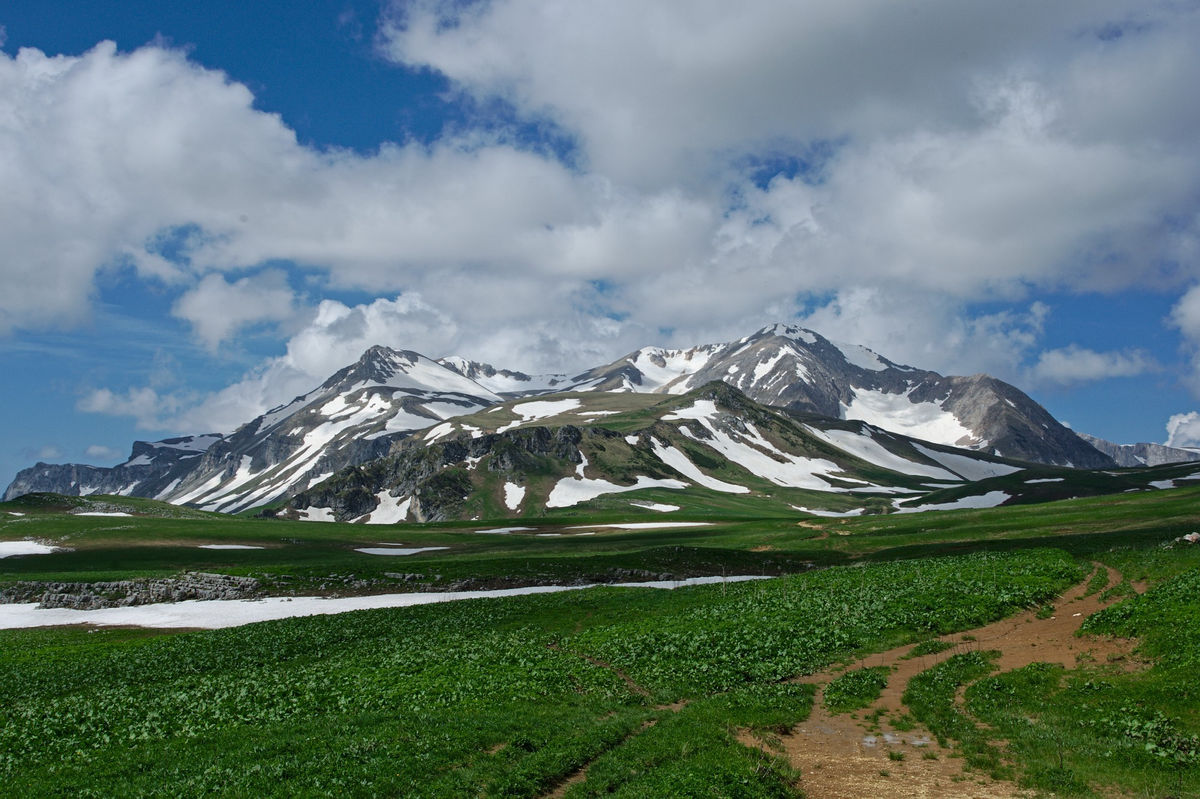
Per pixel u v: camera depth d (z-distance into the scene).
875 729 31.61
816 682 39.16
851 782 26.19
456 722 33.19
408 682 41.50
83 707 41.03
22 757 32.44
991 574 59.88
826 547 116.25
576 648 50.41
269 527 172.00
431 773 27.59
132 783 27.62
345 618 70.94
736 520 193.62
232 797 25.22
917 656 42.34
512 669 43.97
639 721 34.47
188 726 35.78
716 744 29.98
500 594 88.00
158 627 76.88
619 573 100.06
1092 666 36.19
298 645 58.66
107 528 153.50
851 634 47.12
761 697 36.28
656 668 43.44
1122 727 28.66
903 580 61.88
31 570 119.19
